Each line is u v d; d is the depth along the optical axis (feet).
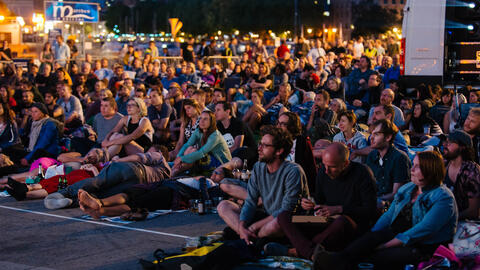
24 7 115.65
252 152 32.01
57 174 31.58
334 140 28.27
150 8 296.51
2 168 34.30
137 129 34.32
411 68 46.73
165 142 38.99
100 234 23.07
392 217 18.78
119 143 33.86
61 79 58.39
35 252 20.93
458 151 20.13
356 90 47.39
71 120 44.93
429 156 17.51
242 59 77.15
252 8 239.09
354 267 17.57
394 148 22.30
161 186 27.04
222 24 247.50
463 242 17.93
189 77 60.44
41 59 76.79
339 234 18.16
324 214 18.84
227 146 31.14
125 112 45.98
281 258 18.54
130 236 22.75
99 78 67.82
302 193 19.66
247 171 29.12
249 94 51.72
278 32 234.58
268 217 19.83
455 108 35.37
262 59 71.36
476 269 17.39
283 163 19.86
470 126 25.04
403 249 17.52
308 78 50.39
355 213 18.76
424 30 46.34
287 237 19.57
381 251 17.75
